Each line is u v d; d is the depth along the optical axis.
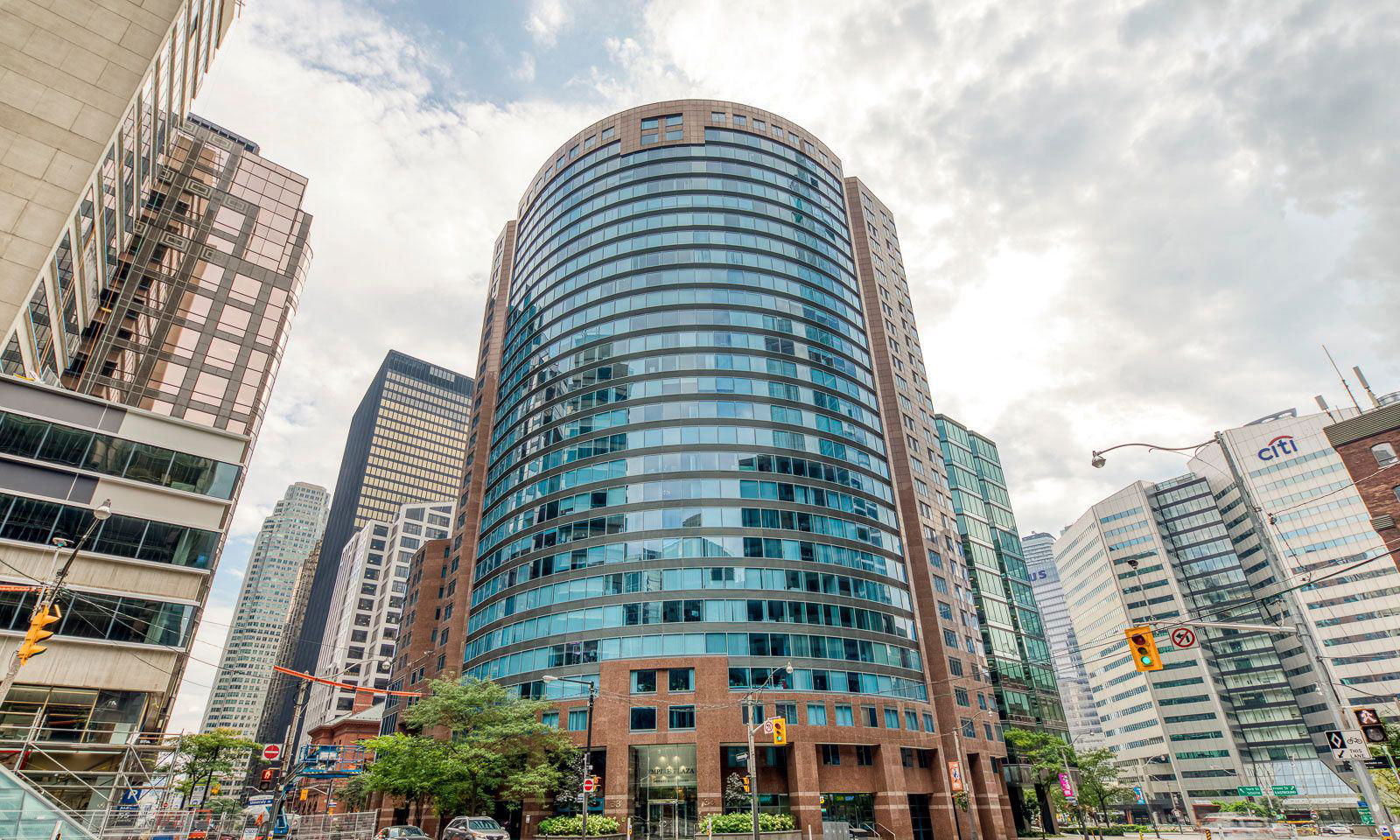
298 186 96.88
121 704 40.34
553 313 87.25
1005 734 85.75
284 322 87.94
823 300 87.62
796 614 64.31
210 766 68.44
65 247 44.34
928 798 64.94
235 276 85.75
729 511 68.56
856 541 72.00
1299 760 139.88
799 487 71.88
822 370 81.81
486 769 50.97
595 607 64.56
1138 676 166.12
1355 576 137.50
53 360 50.12
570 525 70.25
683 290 82.50
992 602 97.19
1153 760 158.62
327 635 186.50
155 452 45.53
